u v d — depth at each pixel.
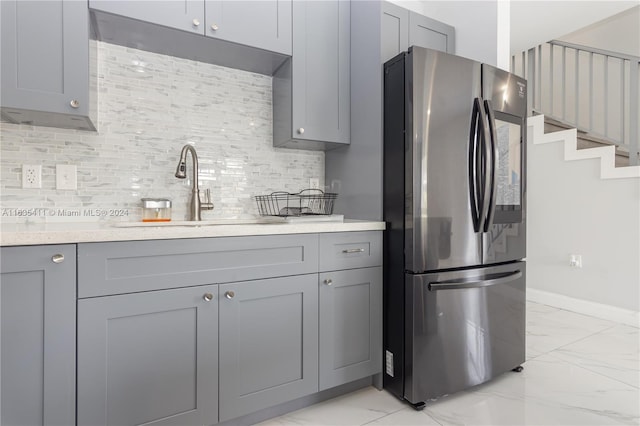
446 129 1.70
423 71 1.65
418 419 1.57
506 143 1.92
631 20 3.65
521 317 2.00
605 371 2.01
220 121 2.02
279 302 1.50
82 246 1.12
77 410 1.13
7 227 1.37
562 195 3.19
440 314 1.69
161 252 1.24
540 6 2.92
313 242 1.59
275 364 1.49
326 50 2.02
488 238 1.82
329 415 1.61
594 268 2.98
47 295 1.08
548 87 4.22
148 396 1.24
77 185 1.67
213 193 2.00
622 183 2.80
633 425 1.51
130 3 1.47
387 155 1.81
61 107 1.36
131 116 1.79
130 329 1.20
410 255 1.65
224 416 1.38
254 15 1.77
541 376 1.96
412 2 2.57
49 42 1.34
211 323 1.34
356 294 1.73
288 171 2.25
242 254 1.41
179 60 1.91
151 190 1.83
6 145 1.55
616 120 3.73
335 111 2.05
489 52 2.10
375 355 1.79
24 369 1.07
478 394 1.78
